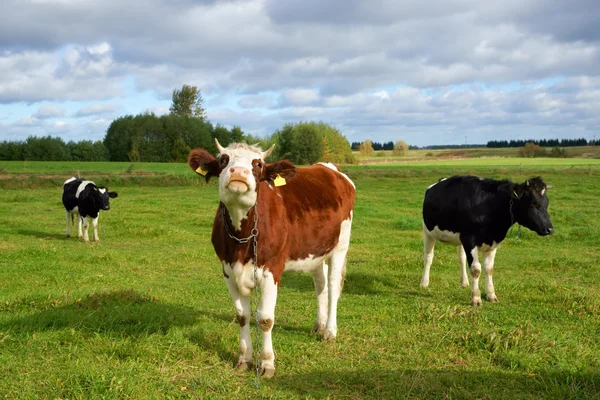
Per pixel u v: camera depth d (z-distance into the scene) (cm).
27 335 605
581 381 516
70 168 4731
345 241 685
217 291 905
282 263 556
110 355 567
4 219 1811
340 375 534
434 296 912
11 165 5053
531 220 856
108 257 1154
